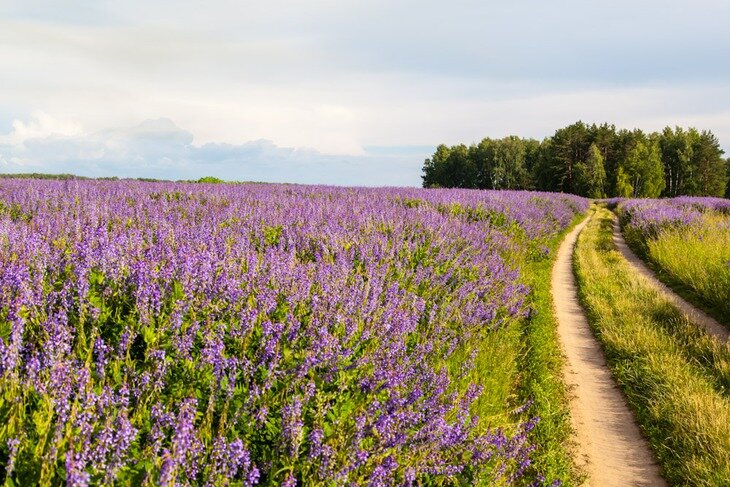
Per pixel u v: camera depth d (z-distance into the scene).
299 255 9.68
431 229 13.09
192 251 6.92
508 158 110.50
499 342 9.08
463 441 5.42
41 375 3.88
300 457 4.24
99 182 22.25
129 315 5.26
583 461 6.67
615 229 34.22
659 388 8.25
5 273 5.06
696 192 100.31
